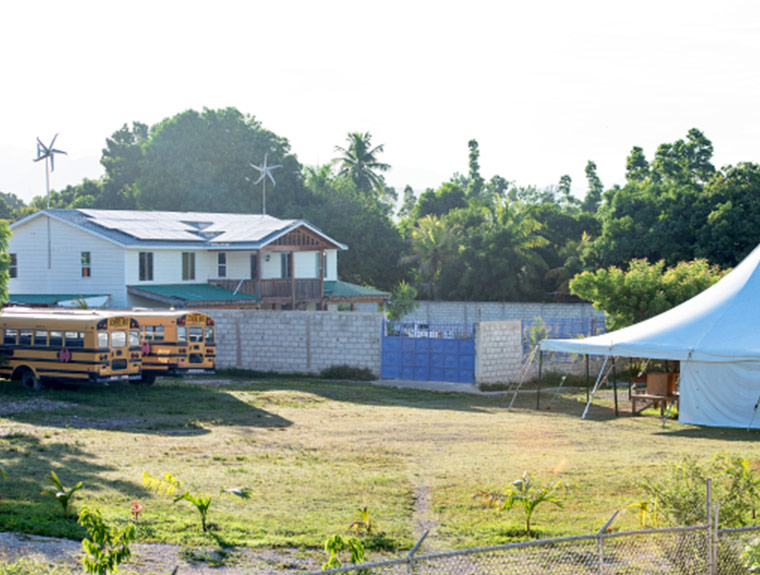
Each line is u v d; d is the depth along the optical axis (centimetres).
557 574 1154
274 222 5156
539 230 7512
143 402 2852
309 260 5494
